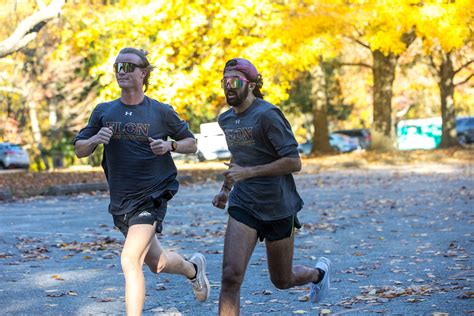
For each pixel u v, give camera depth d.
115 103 9.15
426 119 89.19
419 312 10.34
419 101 103.31
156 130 9.06
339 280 12.81
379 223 21.09
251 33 44.88
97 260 15.25
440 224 20.53
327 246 16.94
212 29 41.69
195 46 43.12
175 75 40.75
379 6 45.66
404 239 17.88
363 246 16.84
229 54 42.72
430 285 12.13
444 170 43.78
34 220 22.39
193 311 10.76
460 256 15.01
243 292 11.97
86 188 33.12
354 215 22.95
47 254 16.12
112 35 44.72
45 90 53.44
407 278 12.91
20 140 56.97
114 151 9.04
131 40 41.66
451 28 46.12
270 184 8.55
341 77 84.25
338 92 84.25
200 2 40.50
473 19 46.19
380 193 30.39
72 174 43.41
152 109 9.12
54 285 12.66
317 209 24.92
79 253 16.27
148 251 9.33
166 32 40.28
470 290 11.69
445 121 65.88
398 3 45.81
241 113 8.71
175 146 8.90
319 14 44.94
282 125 8.54
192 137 9.29
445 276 13.02
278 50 43.44
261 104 8.67
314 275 9.69
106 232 19.62
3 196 29.78
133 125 8.98
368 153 56.28
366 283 12.53
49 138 56.66
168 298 11.62
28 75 53.06
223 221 21.95
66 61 51.97
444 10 45.75
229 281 8.40
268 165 8.48
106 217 23.12
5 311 10.73
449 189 31.28
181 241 18.05
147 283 12.74
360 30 53.94
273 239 8.76
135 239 8.78
